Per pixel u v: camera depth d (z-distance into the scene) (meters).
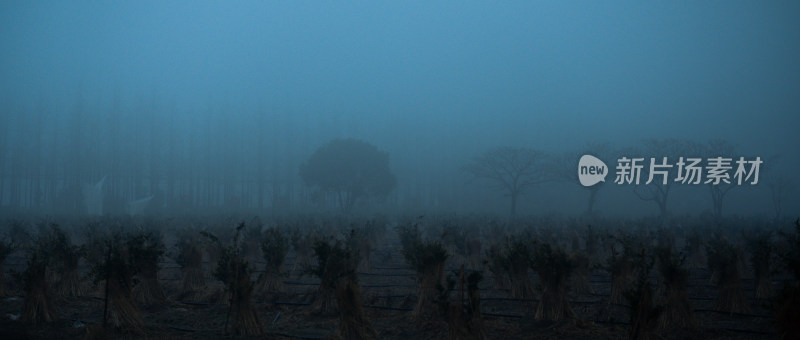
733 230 26.84
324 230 23.80
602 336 8.30
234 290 8.45
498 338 8.30
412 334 8.61
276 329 8.80
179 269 15.19
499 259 11.65
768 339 8.22
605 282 13.34
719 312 9.96
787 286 6.83
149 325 8.92
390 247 22.78
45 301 9.07
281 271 12.42
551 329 8.72
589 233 16.22
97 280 8.88
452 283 7.89
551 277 9.30
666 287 9.37
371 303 10.99
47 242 11.82
